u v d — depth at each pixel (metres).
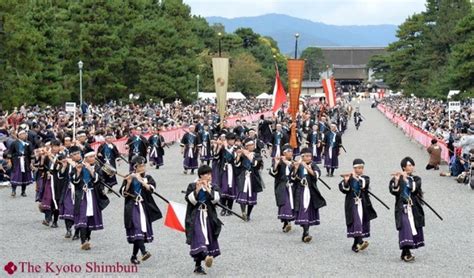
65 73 59.44
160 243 16.09
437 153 32.50
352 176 15.15
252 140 19.66
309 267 13.84
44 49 51.91
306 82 177.00
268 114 76.25
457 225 18.61
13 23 43.72
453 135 32.62
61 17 59.66
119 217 19.58
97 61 60.12
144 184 13.70
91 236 16.89
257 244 16.11
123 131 37.19
